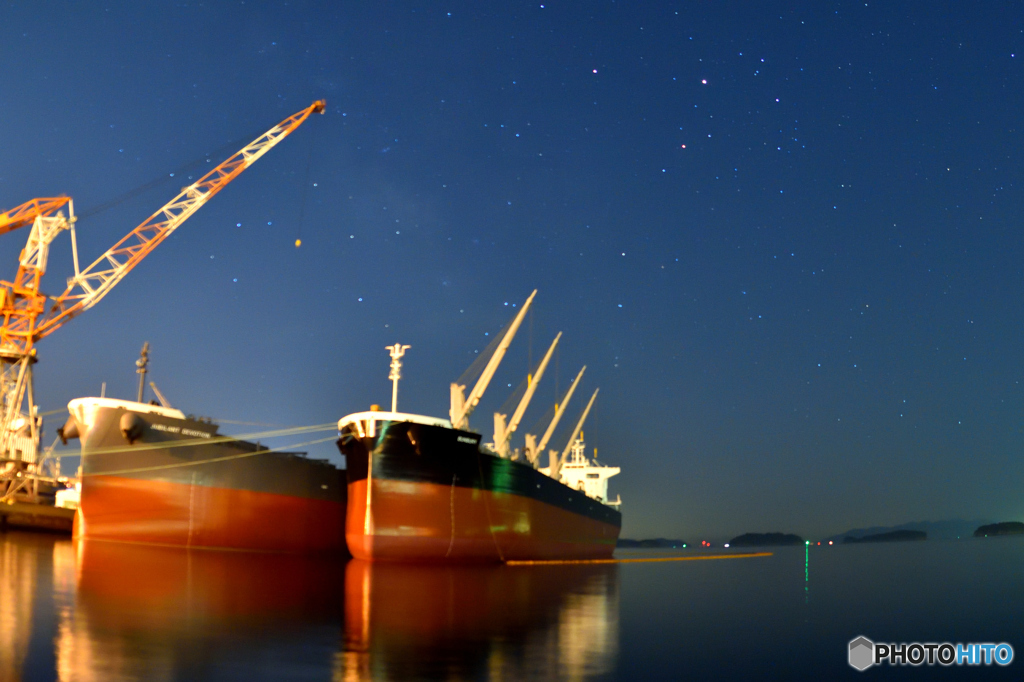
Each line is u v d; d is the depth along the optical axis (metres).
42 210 57.91
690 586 36.38
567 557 56.31
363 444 38.78
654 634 20.03
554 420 63.19
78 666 13.34
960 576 47.59
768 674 15.91
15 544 38.78
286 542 44.66
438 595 25.36
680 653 17.50
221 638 16.30
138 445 39.34
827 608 27.75
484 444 47.69
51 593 21.42
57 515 51.75
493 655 15.85
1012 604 29.70
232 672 13.48
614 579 38.12
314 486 47.03
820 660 17.55
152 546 39.22
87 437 40.06
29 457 56.19
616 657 16.64
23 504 50.53
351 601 22.83
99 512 39.44
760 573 49.69
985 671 16.98
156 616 18.56
